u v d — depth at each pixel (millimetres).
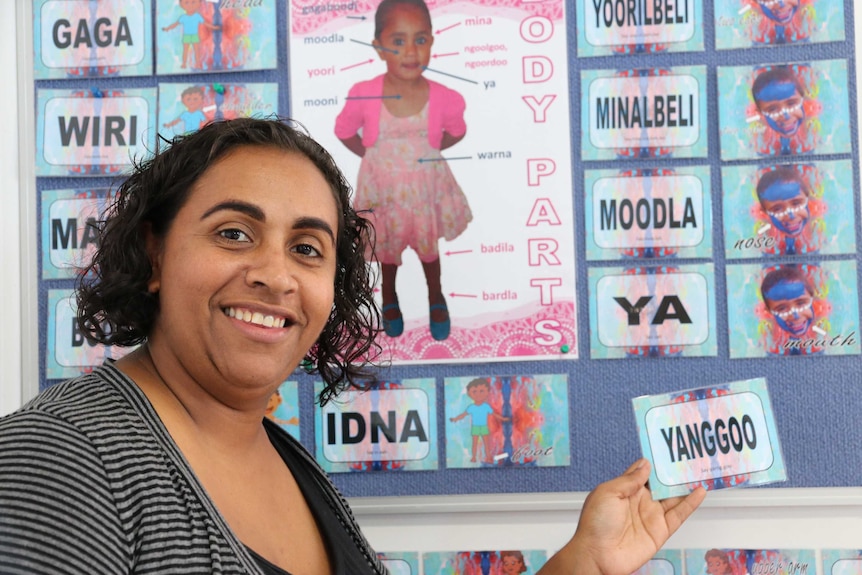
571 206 1069
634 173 1068
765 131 1058
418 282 1074
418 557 1066
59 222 1091
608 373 1062
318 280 680
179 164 652
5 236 1086
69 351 1080
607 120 1070
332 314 823
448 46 1080
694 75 1064
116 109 1093
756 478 938
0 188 1089
